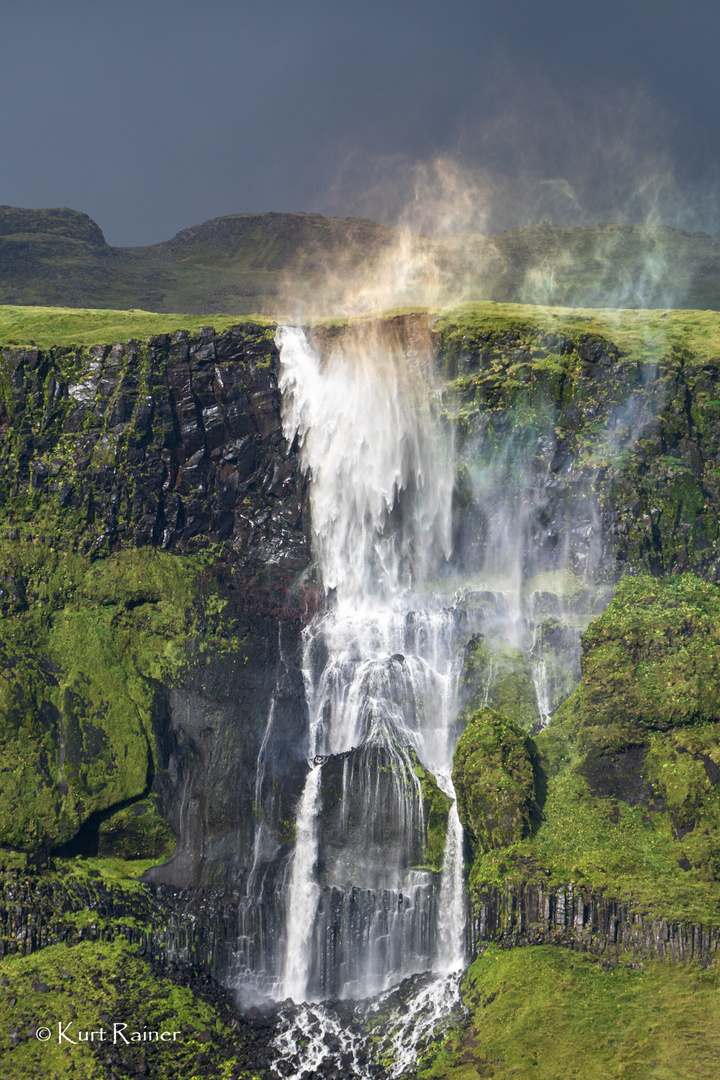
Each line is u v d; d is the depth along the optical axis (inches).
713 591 3971.5
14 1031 3164.4
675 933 3134.8
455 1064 3031.5
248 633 4269.2
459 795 3590.1
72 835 3681.1
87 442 4434.1
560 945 3243.1
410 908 3676.2
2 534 4271.7
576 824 3464.6
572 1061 2928.2
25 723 3814.0
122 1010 3265.3
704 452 4441.4
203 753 3983.8
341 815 3858.3
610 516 4234.7
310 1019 3425.2
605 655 3754.9
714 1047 2891.2
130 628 4202.8
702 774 3452.3
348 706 4156.0
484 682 4072.3
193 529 4456.2
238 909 3710.6
